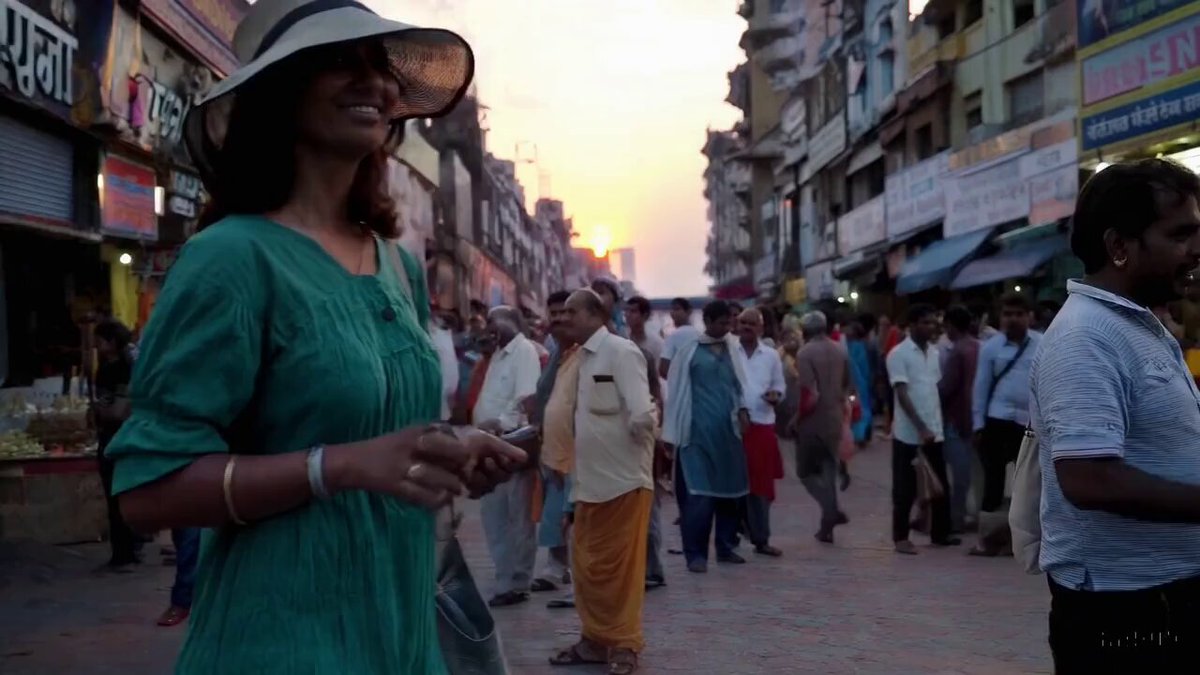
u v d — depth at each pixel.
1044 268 17.98
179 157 13.80
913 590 7.87
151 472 1.67
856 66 30.88
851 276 30.92
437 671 2.01
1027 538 3.17
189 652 1.82
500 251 61.47
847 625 6.84
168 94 13.34
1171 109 14.49
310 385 1.77
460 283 40.34
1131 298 2.83
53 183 11.07
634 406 5.79
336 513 1.81
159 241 14.30
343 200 2.04
